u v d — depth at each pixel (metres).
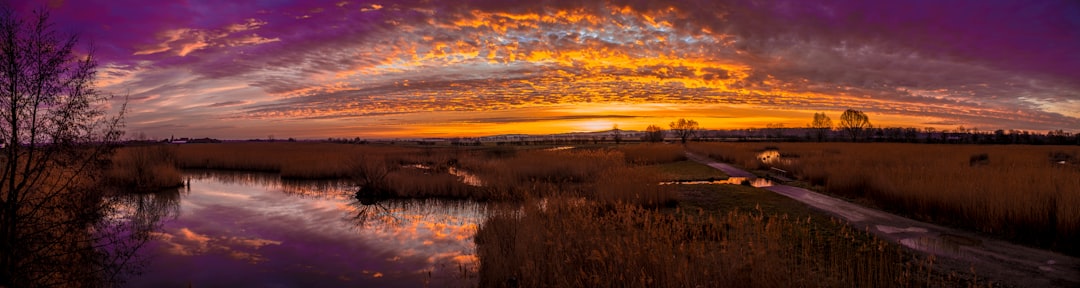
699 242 7.64
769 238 6.22
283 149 46.97
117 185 18.02
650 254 6.05
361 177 19.83
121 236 11.00
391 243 10.37
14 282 6.15
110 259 8.94
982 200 9.40
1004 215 8.73
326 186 21.20
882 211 11.19
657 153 32.56
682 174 22.12
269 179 24.27
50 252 6.84
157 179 19.94
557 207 9.70
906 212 10.90
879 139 82.88
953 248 7.56
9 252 6.16
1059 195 8.68
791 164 22.41
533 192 14.13
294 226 12.27
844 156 26.22
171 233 11.52
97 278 7.83
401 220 12.95
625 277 5.95
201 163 30.69
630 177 15.02
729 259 5.89
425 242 10.38
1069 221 7.64
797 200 12.97
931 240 8.11
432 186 17.00
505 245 8.09
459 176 22.62
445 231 11.47
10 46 5.81
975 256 7.12
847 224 9.52
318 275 8.31
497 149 51.91
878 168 15.73
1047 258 6.96
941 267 6.62
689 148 46.78
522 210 10.57
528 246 7.48
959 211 9.63
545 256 7.14
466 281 7.69
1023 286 5.84
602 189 13.27
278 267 8.78
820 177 17.02
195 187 20.94
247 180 23.81
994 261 6.85
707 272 5.53
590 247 6.98
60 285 6.88
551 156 27.84
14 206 6.17
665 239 6.82
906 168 15.60
